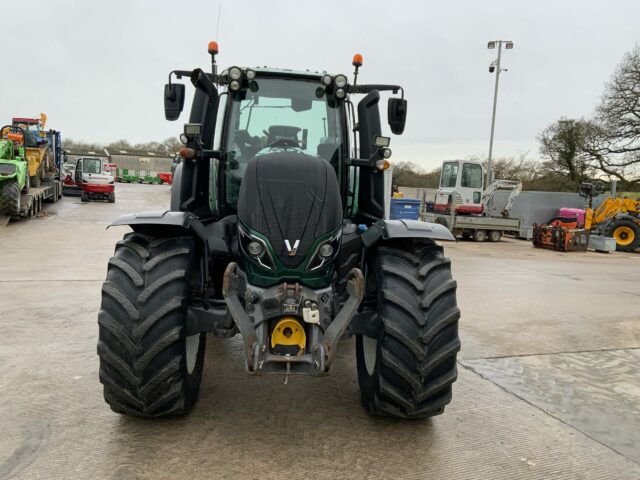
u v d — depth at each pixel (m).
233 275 2.78
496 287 8.26
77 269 7.89
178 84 3.63
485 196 18.61
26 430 2.89
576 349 5.06
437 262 3.04
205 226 3.42
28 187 15.30
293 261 2.76
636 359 4.82
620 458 2.95
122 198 26.75
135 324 2.67
